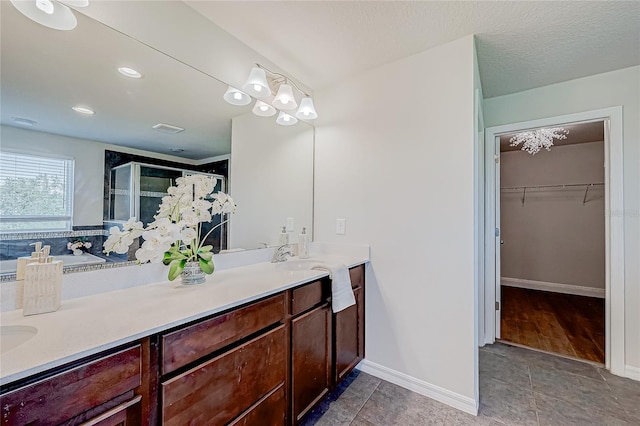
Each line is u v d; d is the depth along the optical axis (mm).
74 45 1212
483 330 2611
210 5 1525
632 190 2072
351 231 2227
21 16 1085
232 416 1158
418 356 1906
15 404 660
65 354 732
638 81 2066
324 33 1728
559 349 2508
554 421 1619
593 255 4145
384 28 1669
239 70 1824
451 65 1800
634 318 2055
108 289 1261
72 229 1184
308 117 2123
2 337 895
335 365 1785
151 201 1438
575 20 1576
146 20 1411
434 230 1858
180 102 1563
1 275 1008
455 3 1460
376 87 2109
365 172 2158
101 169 1286
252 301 1243
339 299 1720
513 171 4684
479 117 2133
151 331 894
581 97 2264
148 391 902
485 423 1604
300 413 1510
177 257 1389
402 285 1982
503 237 4773
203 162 1669
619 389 1914
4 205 1032
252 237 1955
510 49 1868
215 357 1098
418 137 1924
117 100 1340
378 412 1692
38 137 1121
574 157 4270
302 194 2344
